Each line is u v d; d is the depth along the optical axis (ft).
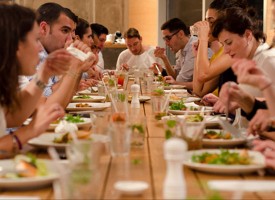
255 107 9.38
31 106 8.70
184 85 20.56
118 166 6.52
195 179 5.93
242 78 7.63
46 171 5.72
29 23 7.70
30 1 31.19
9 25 7.54
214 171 6.12
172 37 22.44
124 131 6.97
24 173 5.68
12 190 5.54
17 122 8.68
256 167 6.07
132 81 23.39
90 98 14.69
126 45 28.63
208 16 16.06
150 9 32.81
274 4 10.87
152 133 9.11
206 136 8.02
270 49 11.27
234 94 9.34
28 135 7.38
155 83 16.63
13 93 7.78
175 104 11.86
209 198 4.56
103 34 24.90
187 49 21.90
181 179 4.76
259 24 11.57
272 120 8.00
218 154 6.60
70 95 10.82
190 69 21.53
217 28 11.60
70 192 4.92
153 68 24.61
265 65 11.06
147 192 5.40
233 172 6.11
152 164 6.64
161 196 5.27
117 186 5.43
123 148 6.98
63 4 31.86
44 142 7.51
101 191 5.43
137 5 32.65
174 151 4.70
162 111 10.93
